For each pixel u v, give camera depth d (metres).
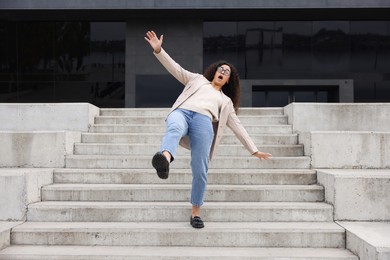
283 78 15.51
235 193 4.14
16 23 16.17
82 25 16.08
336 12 14.58
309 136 4.96
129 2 14.15
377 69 15.52
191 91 3.49
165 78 15.17
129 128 6.32
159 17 15.29
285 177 4.45
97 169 4.80
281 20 15.60
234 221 3.78
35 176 4.02
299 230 3.44
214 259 3.13
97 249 3.33
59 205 3.84
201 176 3.38
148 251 3.27
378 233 3.23
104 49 16.00
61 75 16.11
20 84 16.16
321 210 3.77
